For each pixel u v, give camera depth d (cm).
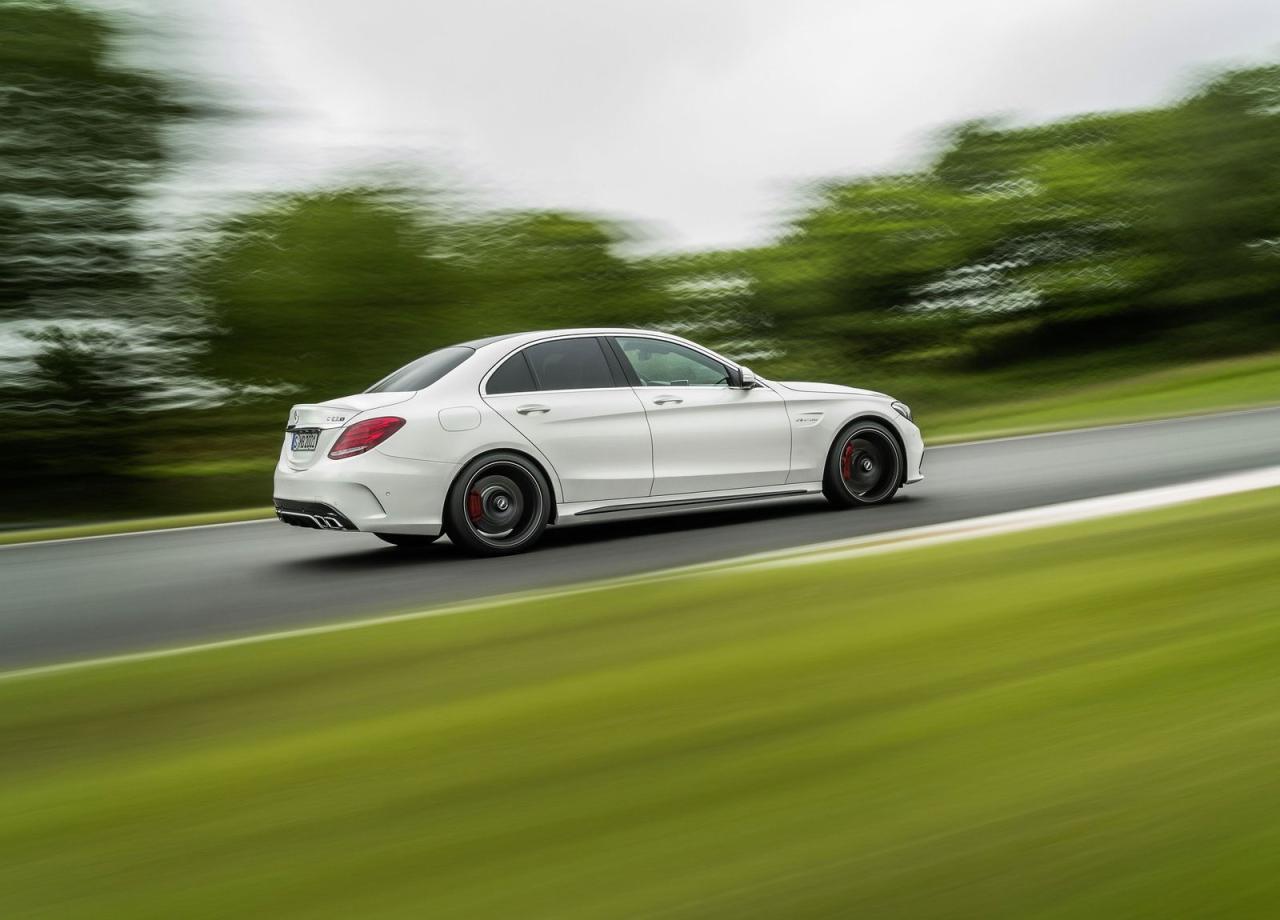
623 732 307
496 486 719
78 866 239
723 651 394
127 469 2147
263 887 223
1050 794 241
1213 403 2125
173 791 284
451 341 2541
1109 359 3903
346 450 690
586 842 236
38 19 1911
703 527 794
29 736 348
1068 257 3975
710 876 217
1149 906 195
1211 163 3997
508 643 434
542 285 2820
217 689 391
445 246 2577
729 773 270
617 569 648
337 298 2388
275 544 891
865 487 838
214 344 2258
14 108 1912
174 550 891
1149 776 247
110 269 2038
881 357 3800
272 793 276
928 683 332
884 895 206
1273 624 365
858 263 3794
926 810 239
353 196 2441
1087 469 1009
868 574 522
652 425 754
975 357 3862
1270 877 201
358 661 420
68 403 2078
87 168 1967
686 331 3456
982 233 3894
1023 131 4288
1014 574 494
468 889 218
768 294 3706
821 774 264
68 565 836
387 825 251
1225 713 281
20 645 551
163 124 1994
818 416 810
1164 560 495
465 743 307
